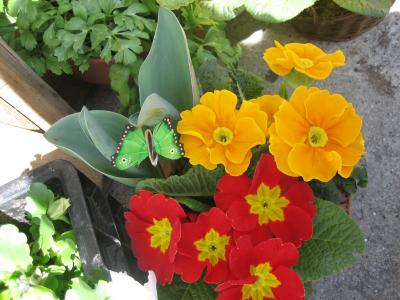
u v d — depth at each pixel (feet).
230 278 0.66
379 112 1.36
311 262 0.73
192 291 0.74
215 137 0.69
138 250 0.75
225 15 1.21
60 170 0.74
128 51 1.07
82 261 0.67
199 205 0.75
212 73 0.89
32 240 0.77
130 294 0.69
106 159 0.78
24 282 0.63
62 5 1.12
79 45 1.07
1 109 0.95
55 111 1.09
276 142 0.66
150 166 0.83
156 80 0.77
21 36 1.11
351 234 0.73
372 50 1.44
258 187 0.70
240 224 0.68
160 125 0.65
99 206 0.80
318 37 1.44
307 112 0.67
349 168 0.68
